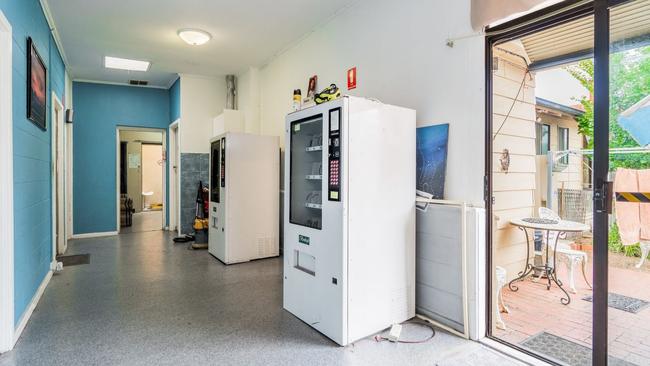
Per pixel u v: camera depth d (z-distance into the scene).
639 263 3.58
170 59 5.46
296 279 2.82
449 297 2.58
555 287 3.53
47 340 2.40
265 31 4.36
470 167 2.49
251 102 5.80
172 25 4.22
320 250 2.54
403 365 2.10
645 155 2.51
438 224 2.64
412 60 2.92
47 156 3.87
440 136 2.68
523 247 3.73
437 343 2.37
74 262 4.56
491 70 2.41
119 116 6.88
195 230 5.45
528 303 3.14
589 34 3.17
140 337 2.46
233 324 2.67
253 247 4.63
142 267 4.31
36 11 3.32
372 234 2.48
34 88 3.11
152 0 3.61
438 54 2.70
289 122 2.96
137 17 4.00
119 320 2.74
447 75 2.63
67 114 5.81
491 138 2.42
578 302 3.15
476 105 2.44
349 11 3.68
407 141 2.68
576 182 5.25
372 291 2.48
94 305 3.05
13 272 2.35
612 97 2.10
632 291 3.21
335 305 2.38
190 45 4.86
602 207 1.87
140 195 10.71
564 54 3.54
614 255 3.78
